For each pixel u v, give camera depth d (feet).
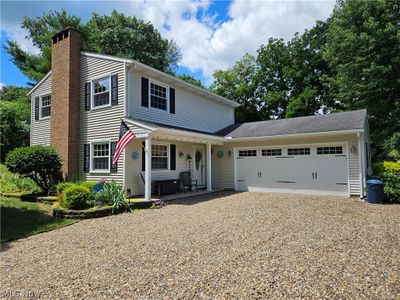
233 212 26.16
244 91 91.50
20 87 89.45
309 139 40.22
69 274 12.01
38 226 21.38
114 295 9.91
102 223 22.58
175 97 44.09
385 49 51.29
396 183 30.96
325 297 9.45
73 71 38.73
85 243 16.90
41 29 85.25
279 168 42.93
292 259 13.29
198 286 10.49
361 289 10.01
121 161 34.30
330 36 65.10
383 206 29.07
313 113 83.35
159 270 12.19
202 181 48.93
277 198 35.76
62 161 37.76
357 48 54.80
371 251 14.34
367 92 55.42
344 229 19.15
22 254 15.03
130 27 93.09
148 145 31.76
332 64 64.54
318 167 39.55
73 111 38.34
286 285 10.43
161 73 38.86
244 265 12.59
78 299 9.68
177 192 40.24
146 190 31.27
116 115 35.27
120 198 27.91
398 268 11.96
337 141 37.99
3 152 54.85
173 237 17.70
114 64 36.01
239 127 53.57
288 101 87.20
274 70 91.50
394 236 17.20
